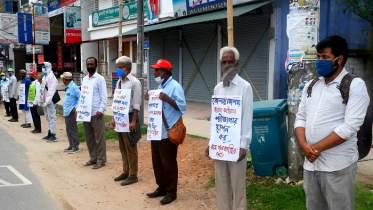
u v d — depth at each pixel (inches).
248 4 425.4
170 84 192.1
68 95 319.6
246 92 147.5
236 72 149.3
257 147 200.7
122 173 245.3
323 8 378.0
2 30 1216.2
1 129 466.9
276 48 409.4
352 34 411.5
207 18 442.0
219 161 154.6
